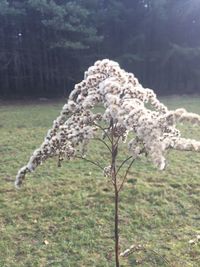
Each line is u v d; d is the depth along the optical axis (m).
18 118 14.79
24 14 22.06
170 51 25.53
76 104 2.44
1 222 5.39
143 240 4.87
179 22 26.89
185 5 26.42
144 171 7.62
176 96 23.67
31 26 23.31
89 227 5.21
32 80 24.03
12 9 21.64
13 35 23.19
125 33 26.84
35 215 5.59
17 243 4.82
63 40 22.58
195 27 27.36
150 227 5.23
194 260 4.38
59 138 2.39
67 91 24.77
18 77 23.67
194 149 2.07
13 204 5.97
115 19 25.81
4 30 22.89
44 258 4.47
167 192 6.46
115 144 2.59
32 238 4.95
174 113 2.03
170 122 2.03
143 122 2.04
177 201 6.11
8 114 15.91
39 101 21.72
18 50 23.45
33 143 10.30
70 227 5.21
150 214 5.61
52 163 8.16
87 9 24.56
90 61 24.45
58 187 6.68
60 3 23.92
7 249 4.67
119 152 8.84
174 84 26.61
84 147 2.50
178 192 6.49
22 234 5.05
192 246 4.69
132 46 26.16
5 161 8.54
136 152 2.33
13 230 5.15
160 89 26.47
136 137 2.33
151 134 2.00
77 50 24.05
